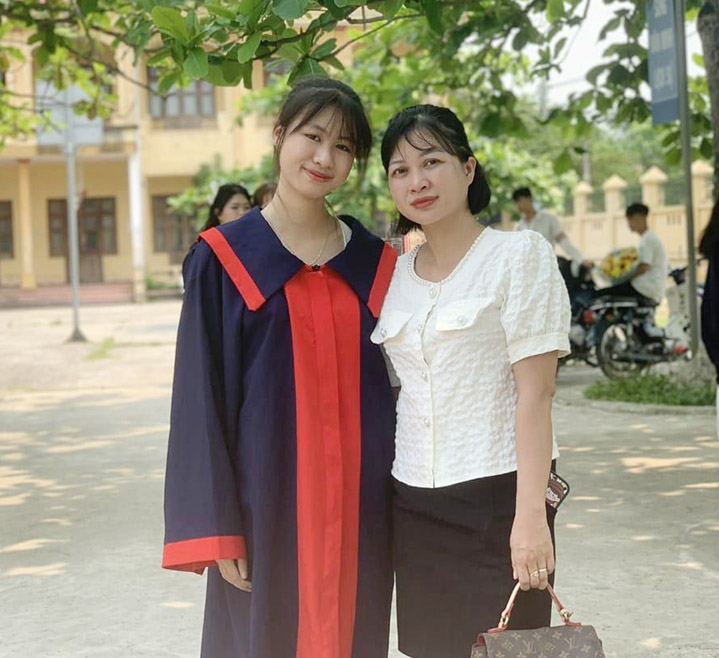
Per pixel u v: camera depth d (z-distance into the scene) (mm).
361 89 10461
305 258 2740
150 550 5422
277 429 2629
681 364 10781
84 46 10320
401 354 2635
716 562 4922
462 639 2592
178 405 2637
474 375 2549
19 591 4805
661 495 6262
